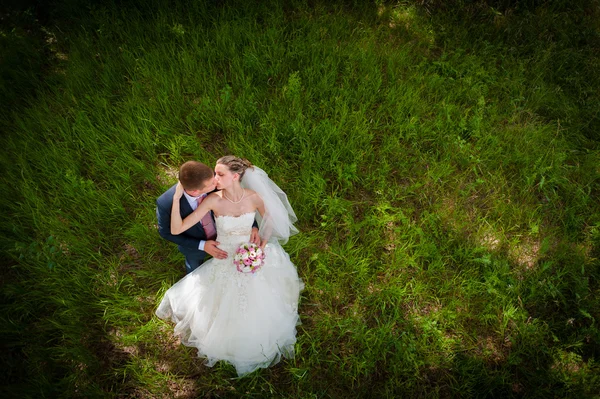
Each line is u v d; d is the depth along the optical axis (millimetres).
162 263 3879
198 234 3252
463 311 3730
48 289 3570
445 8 6414
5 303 3590
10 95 4895
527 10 6352
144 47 5512
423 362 3400
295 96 4918
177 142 4535
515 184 4605
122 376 3344
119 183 4285
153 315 3623
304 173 4367
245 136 4727
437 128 4879
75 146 4516
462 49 5781
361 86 5156
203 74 5188
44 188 4219
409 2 6480
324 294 3814
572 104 5297
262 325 3275
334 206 4164
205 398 3266
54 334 3453
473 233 4215
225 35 5559
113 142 4492
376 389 3344
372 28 6145
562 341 3607
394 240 4148
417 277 3910
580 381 3334
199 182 2678
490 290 3719
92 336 3510
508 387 3344
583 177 4648
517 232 4309
